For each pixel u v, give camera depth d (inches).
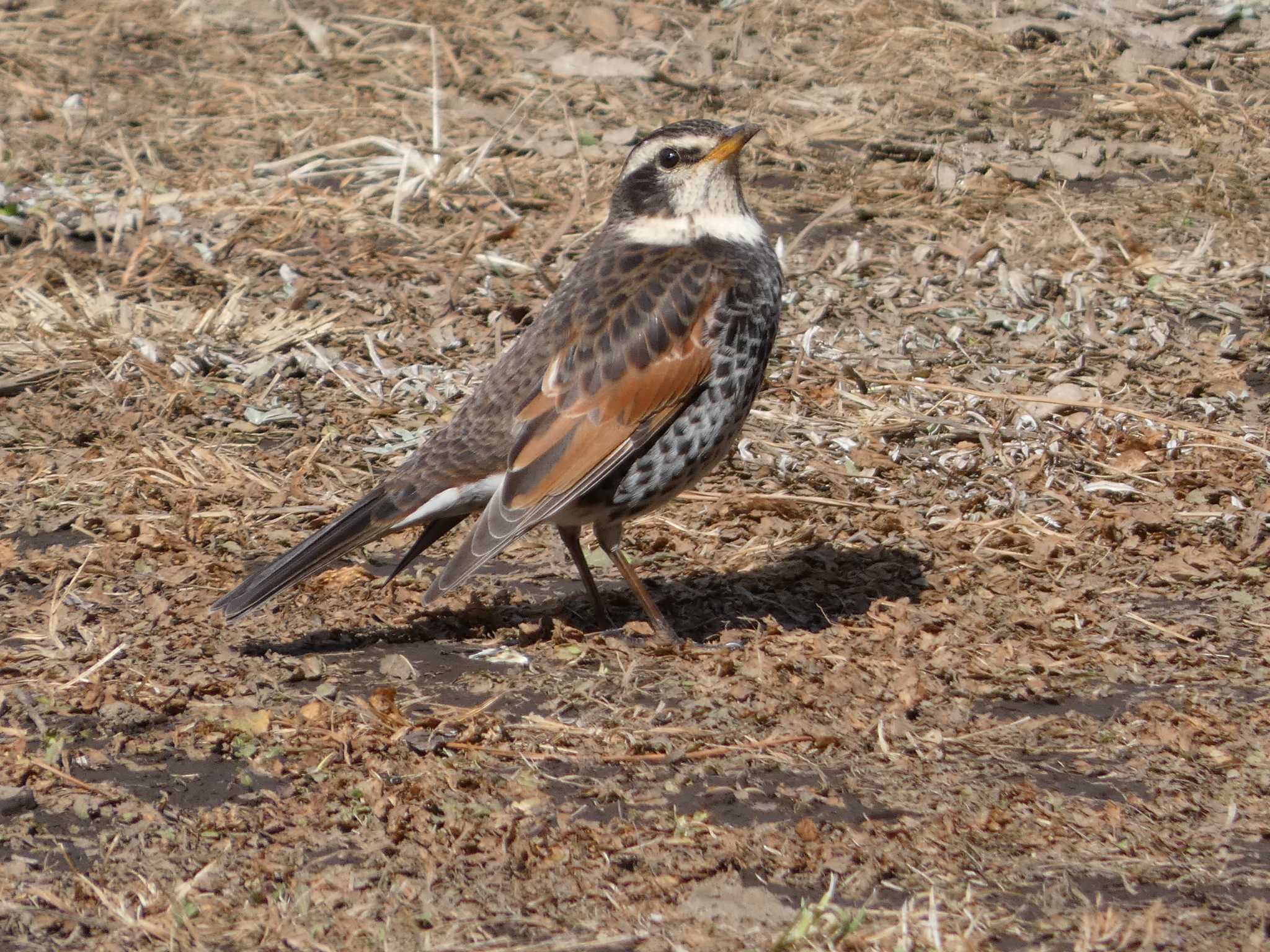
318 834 308.8
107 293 601.0
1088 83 849.5
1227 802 325.7
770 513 478.3
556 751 343.9
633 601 430.6
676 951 270.2
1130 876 297.1
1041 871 299.0
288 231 661.9
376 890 288.8
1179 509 482.0
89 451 500.4
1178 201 719.7
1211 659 395.5
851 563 447.5
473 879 293.1
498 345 578.6
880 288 633.0
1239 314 619.2
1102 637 406.0
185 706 360.2
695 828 312.3
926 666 386.6
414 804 317.1
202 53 878.4
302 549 384.2
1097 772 339.0
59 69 847.1
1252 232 691.4
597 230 672.4
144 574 430.6
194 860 299.0
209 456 499.8
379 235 666.8
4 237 655.1
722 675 382.6
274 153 753.0
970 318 611.8
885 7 920.9
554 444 377.7
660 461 389.7
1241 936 275.0
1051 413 537.3
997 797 326.3
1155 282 641.0
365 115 796.6
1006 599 426.9
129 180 718.5
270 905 282.7
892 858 301.6
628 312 384.8
